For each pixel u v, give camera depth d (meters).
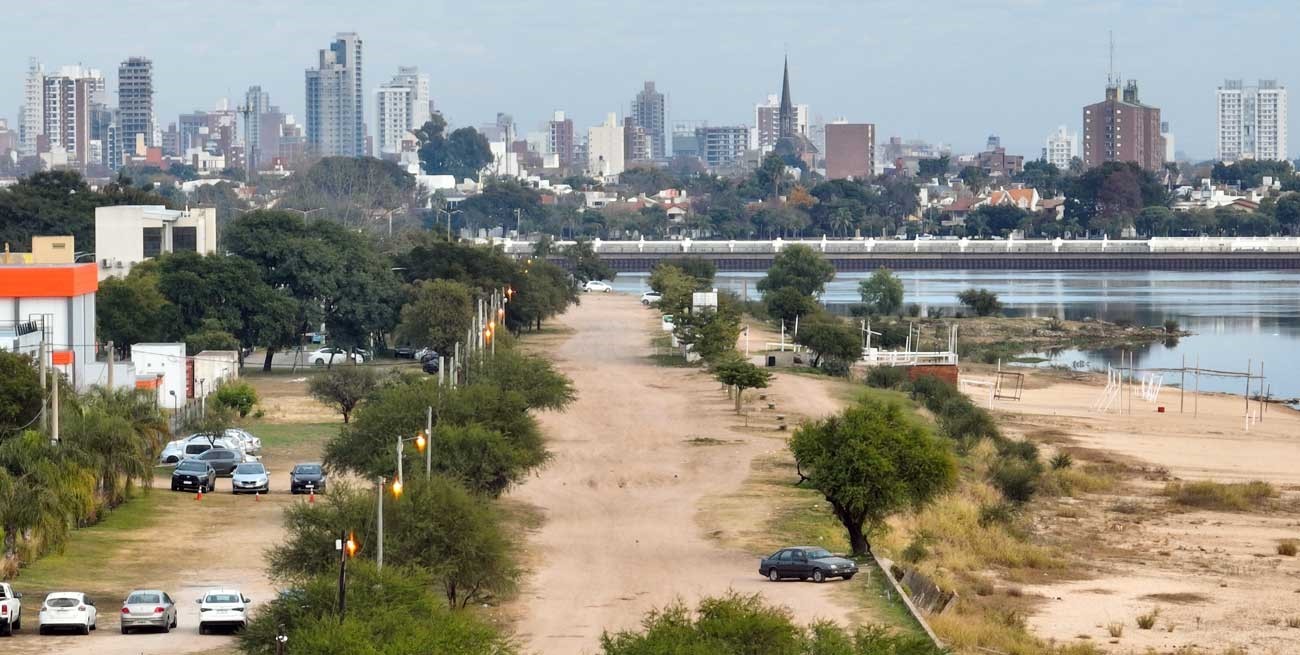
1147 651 153.00
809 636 129.12
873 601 157.75
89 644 136.00
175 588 160.12
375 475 195.50
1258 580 187.25
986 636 150.88
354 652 110.38
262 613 127.62
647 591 161.38
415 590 126.00
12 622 139.62
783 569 168.00
